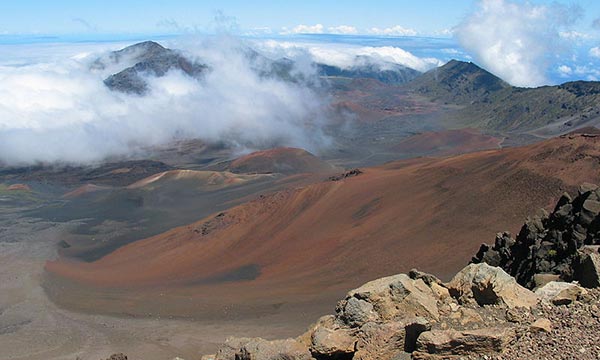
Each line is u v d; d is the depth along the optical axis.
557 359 11.06
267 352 13.20
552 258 25.83
